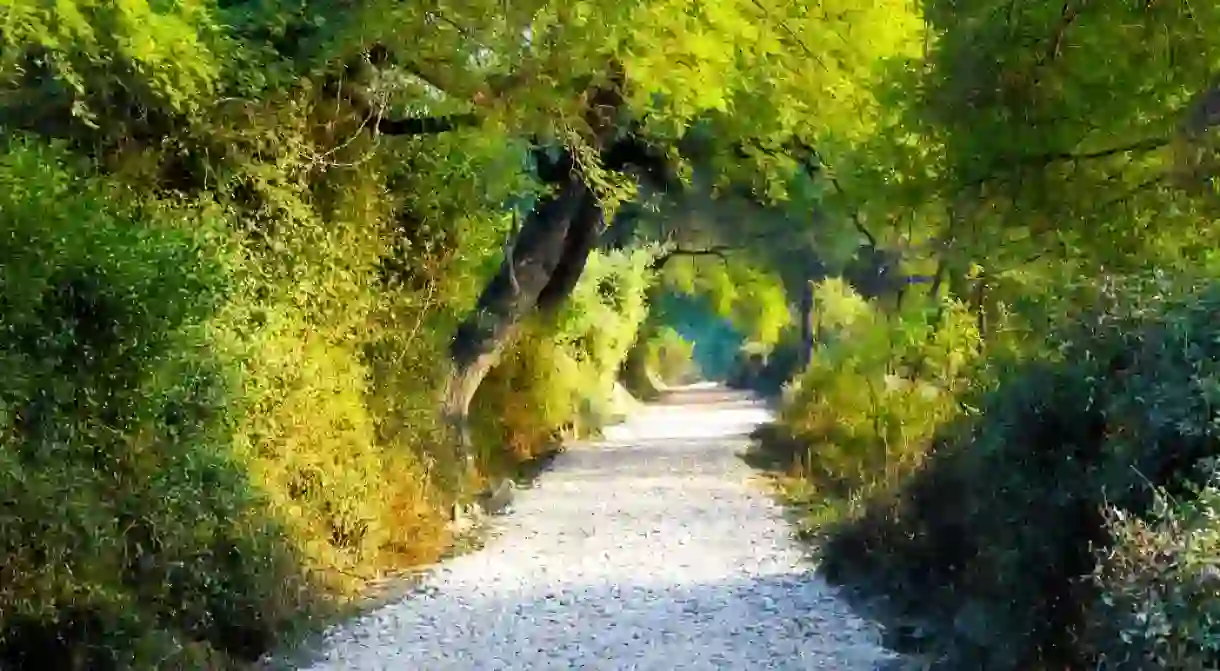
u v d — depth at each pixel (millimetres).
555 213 16375
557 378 24469
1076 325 6465
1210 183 8320
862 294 18594
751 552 12430
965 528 7773
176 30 7457
